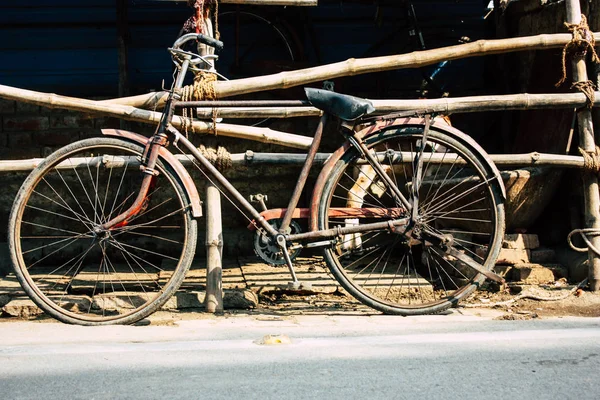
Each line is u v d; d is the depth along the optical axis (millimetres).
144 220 6535
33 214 6477
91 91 6863
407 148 6355
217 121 4965
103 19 6855
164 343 3910
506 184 5449
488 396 3021
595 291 5242
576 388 3113
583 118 5242
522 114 6102
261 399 2984
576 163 5184
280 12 6953
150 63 6926
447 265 5754
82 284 5340
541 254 5641
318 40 7125
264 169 6660
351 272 5809
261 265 6082
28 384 3182
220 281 4895
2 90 4809
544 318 4605
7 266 6289
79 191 6512
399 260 6305
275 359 3541
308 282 5465
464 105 5027
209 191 4875
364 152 4695
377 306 4703
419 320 4543
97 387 3137
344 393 3053
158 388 3115
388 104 4969
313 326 4375
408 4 6945
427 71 7094
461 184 5410
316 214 4691
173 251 6473
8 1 6781
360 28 7148
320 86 6652
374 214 4746
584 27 5172
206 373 3318
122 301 4887
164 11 6910
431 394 3043
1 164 4859
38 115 6621
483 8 7184
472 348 3723
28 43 6816
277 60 6754
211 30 5043
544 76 5898
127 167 4812
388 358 3545
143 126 6617
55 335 4164
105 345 3877
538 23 6043
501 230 4797
